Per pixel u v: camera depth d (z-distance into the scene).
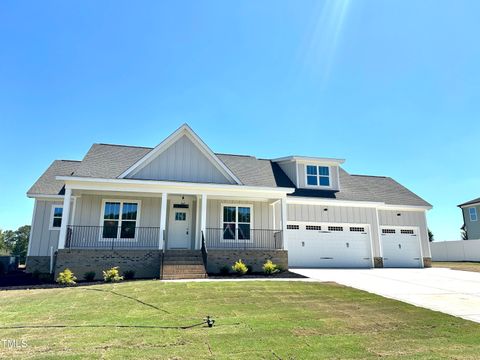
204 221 14.58
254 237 16.84
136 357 4.20
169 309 7.05
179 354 4.34
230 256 14.30
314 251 18.27
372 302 8.09
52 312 6.81
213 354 4.36
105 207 15.40
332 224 18.88
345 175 22.91
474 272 16.09
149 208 15.90
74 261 12.61
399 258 19.91
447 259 29.19
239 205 17.08
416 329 5.81
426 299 8.60
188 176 15.86
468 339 5.26
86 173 14.54
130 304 7.55
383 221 20.23
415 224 20.81
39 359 4.09
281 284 10.47
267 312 6.87
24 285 11.06
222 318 6.31
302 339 5.11
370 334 5.45
